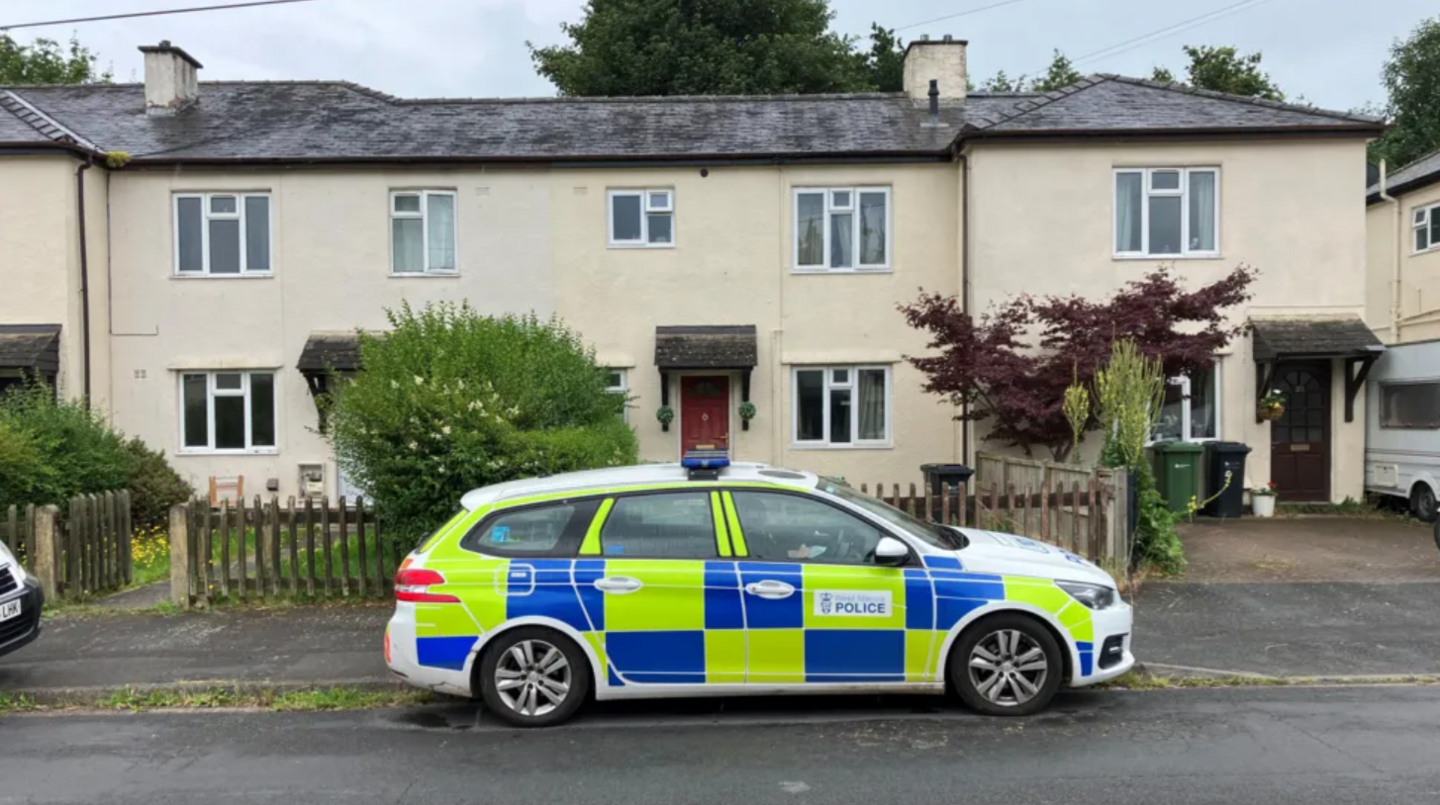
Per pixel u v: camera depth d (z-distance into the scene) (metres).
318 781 4.90
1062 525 9.52
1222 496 13.48
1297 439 14.53
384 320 14.92
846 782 4.78
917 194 14.97
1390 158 29.97
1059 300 13.07
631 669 5.64
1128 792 4.58
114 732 5.78
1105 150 13.99
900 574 5.66
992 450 14.01
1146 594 8.78
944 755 5.14
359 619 8.22
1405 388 13.55
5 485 10.04
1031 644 5.72
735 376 15.09
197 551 8.72
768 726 5.68
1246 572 9.72
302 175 14.85
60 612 8.54
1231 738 5.35
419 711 6.12
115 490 11.53
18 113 14.38
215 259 14.98
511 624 5.63
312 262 14.88
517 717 5.68
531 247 15.00
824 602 5.62
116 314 14.77
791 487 5.86
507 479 8.49
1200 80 29.92
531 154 14.84
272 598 8.82
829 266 15.12
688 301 15.07
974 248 14.08
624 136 15.56
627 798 4.62
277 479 14.91
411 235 15.09
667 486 5.86
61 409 11.53
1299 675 6.55
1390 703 6.01
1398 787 4.61
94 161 14.34
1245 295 12.50
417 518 8.59
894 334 14.99
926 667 5.67
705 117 16.38
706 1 27.86
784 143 15.21
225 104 16.84
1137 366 9.64
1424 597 8.62
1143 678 6.49
